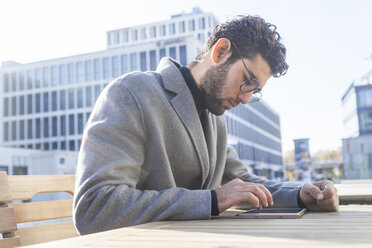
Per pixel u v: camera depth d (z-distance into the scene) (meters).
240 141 62.81
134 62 53.19
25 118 56.16
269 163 83.69
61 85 55.47
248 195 1.14
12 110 56.88
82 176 1.22
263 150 79.12
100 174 1.20
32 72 56.84
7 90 57.50
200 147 1.54
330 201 1.35
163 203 1.15
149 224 0.98
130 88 1.40
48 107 55.53
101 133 1.29
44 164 25.56
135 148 1.35
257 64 1.44
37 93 56.25
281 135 101.75
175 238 0.70
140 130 1.37
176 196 1.18
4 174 1.29
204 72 1.54
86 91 54.38
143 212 1.15
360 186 2.73
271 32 1.46
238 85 1.47
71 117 54.44
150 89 1.44
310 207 1.42
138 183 1.42
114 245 0.63
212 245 0.61
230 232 0.76
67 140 54.12
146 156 1.42
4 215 1.24
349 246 0.56
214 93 1.51
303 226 0.85
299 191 1.47
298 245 0.58
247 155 66.56
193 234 0.75
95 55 54.66
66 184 1.68
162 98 1.46
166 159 1.42
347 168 29.75
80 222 1.17
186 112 1.51
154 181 1.42
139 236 0.74
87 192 1.17
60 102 55.19
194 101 1.57
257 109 76.69
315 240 0.63
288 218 1.08
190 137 1.51
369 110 44.47
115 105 1.36
